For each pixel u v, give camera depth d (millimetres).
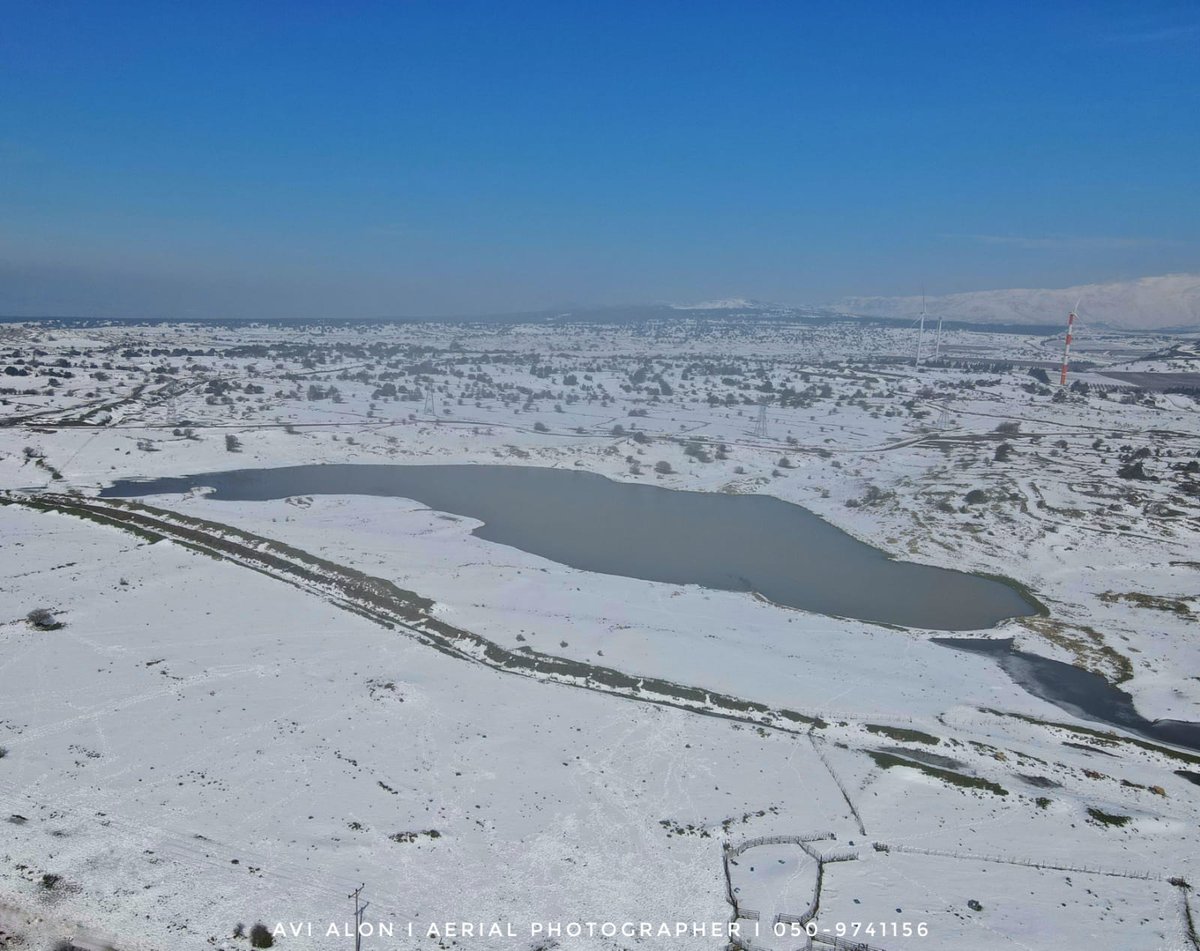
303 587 78875
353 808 44188
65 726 51531
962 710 58812
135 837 40594
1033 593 85125
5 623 66750
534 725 54594
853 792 48031
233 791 45094
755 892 39031
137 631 66750
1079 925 37531
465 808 44844
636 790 47375
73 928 34562
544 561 90562
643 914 37375
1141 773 51594
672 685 60375
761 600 80438
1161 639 72625
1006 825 45312
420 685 59031
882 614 79125
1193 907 39062
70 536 91250
